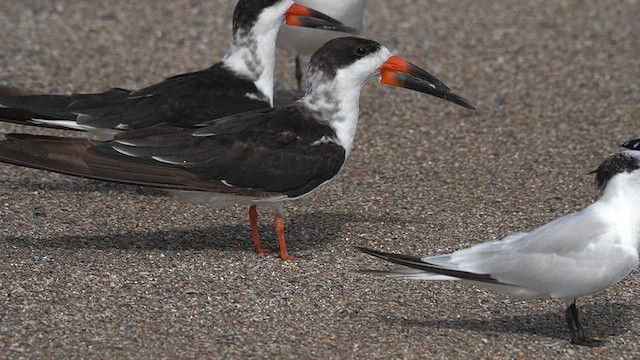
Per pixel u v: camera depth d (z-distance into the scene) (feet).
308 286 35.78
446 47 66.28
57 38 65.00
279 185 37.09
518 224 42.39
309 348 31.24
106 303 33.73
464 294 35.60
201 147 36.47
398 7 73.31
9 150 34.45
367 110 56.65
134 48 64.18
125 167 35.50
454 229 41.75
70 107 42.27
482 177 47.70
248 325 32.63
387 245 40.04
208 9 71.87
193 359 30.27
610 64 63.77
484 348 31.68
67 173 34.86
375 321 33.24
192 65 62.13
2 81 57.57
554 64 63.77
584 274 30.96
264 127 37.45
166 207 43.34
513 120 55.21
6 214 41.32
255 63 45.01
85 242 38.96
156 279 35.83
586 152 50.83
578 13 72.74
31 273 35.68
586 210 32.01
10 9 69.41
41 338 31.19
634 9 73.61
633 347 32.30
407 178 47.50
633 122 54.80
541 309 34.76
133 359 30.17
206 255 38.29
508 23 70.59
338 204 44.39
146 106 42.73
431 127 54.19
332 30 49.52
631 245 31.22
